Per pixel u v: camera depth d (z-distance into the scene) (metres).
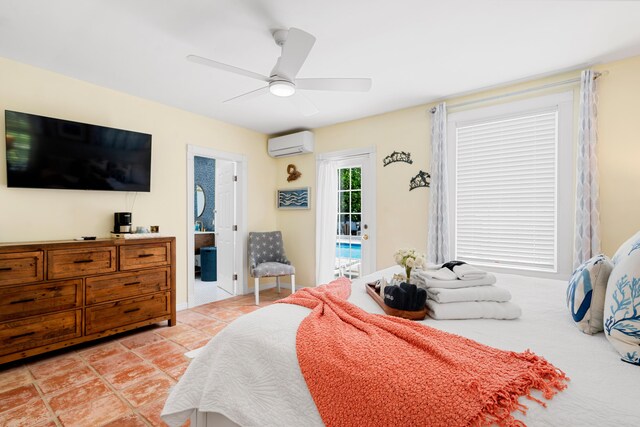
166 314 3.04
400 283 1.45
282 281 4.85
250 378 1.08
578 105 2.64
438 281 1.46
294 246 4.75
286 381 0.99
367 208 3.94
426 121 3.46
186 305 3.68
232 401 1.07
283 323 1.21
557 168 2.73
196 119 3.83
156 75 2.77
